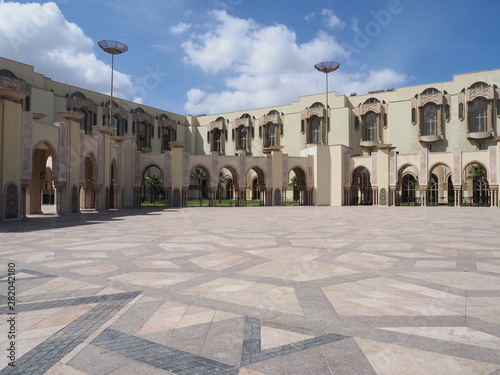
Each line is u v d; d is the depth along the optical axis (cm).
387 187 3428
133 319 373
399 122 4475
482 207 3091
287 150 5062
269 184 3472
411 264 651
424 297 452
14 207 1572
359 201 4356
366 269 612
